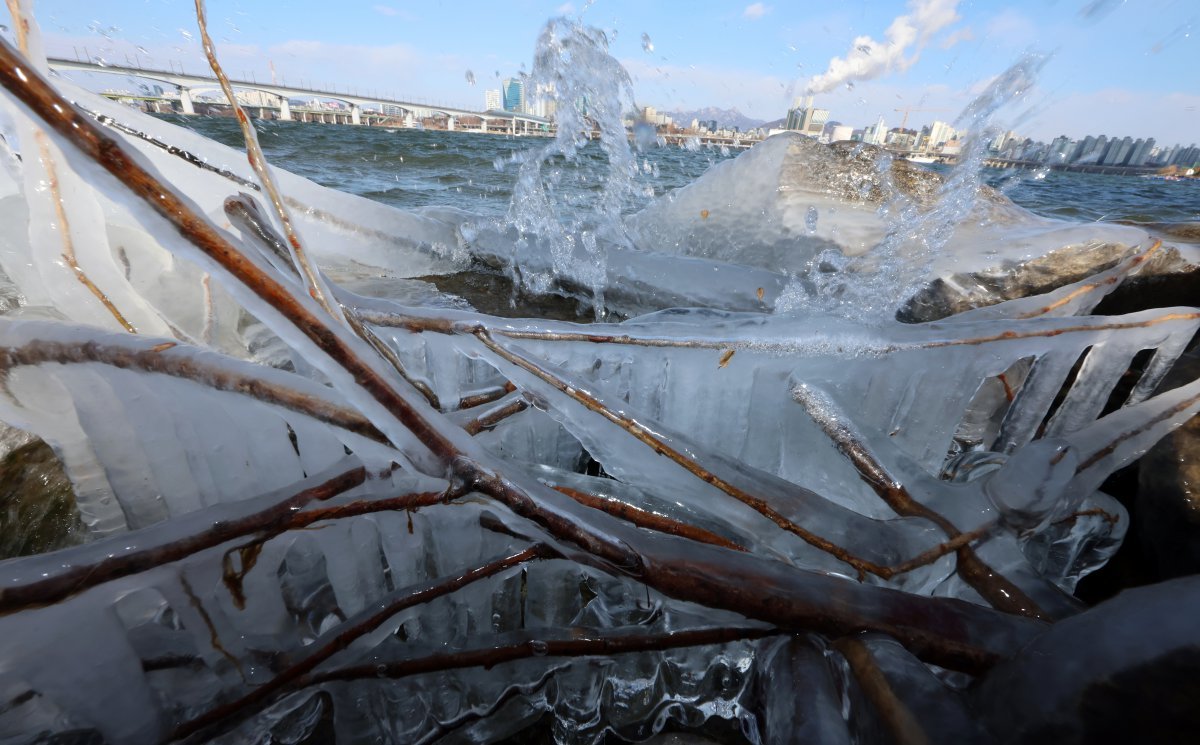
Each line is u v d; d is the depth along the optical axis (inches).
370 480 34.2
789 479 54.4
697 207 116.8
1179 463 53.6
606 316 99.3
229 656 31.8
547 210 112.6
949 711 24.9
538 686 39.4
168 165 74.1
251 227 42.5
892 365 53.6
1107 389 61.9
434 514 38.9
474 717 38.4
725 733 40.5
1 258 54.9
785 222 98.4
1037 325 55.1
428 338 49.5
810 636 33.3
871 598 33.1
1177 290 79.0
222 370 31.7
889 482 45.0
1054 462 41.5
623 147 125.6
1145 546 55.6
